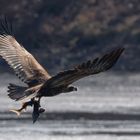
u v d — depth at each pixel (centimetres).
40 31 8638
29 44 8338
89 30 8694
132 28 8594
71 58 8144
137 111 3672
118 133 2716
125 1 9225
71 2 9188
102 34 8538
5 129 2791
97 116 3441
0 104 3947
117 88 5534
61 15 9012
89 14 9069
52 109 3803
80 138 2545
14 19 8744
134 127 2944
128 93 4997
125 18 8950
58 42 8525
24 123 3059
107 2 9225
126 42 8269
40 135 2614
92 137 2578
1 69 6600
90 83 6062
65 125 3025
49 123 3098
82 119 3309
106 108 3856
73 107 3925
